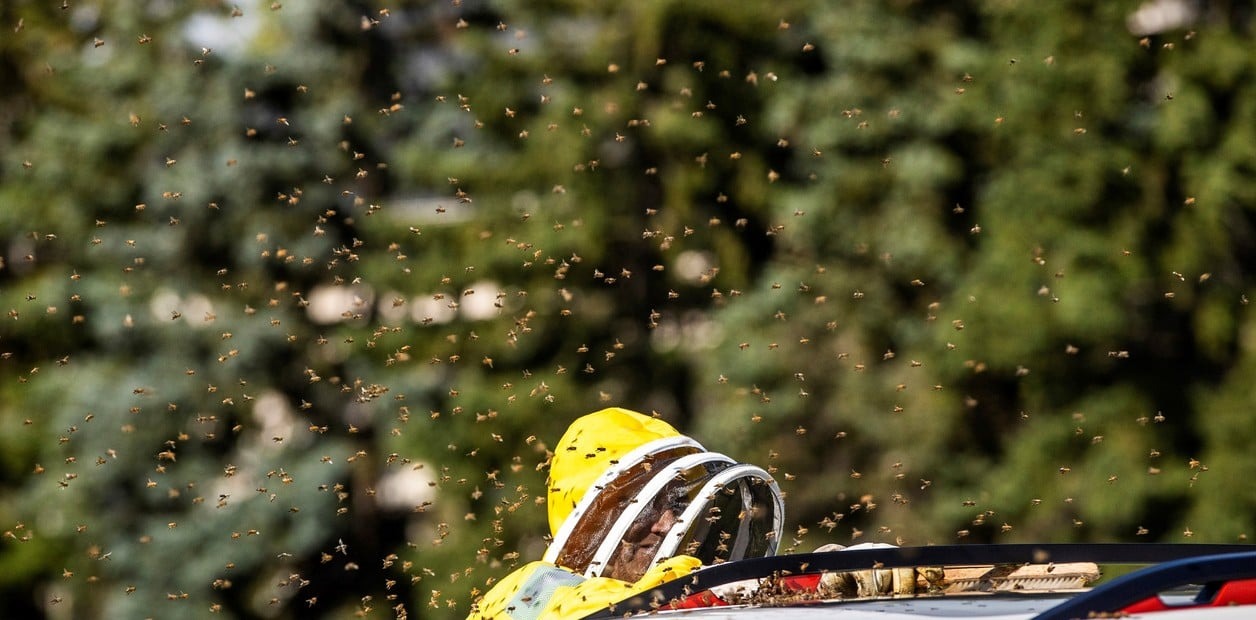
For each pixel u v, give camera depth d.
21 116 34.06
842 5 31.81
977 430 31.05
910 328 30.56
